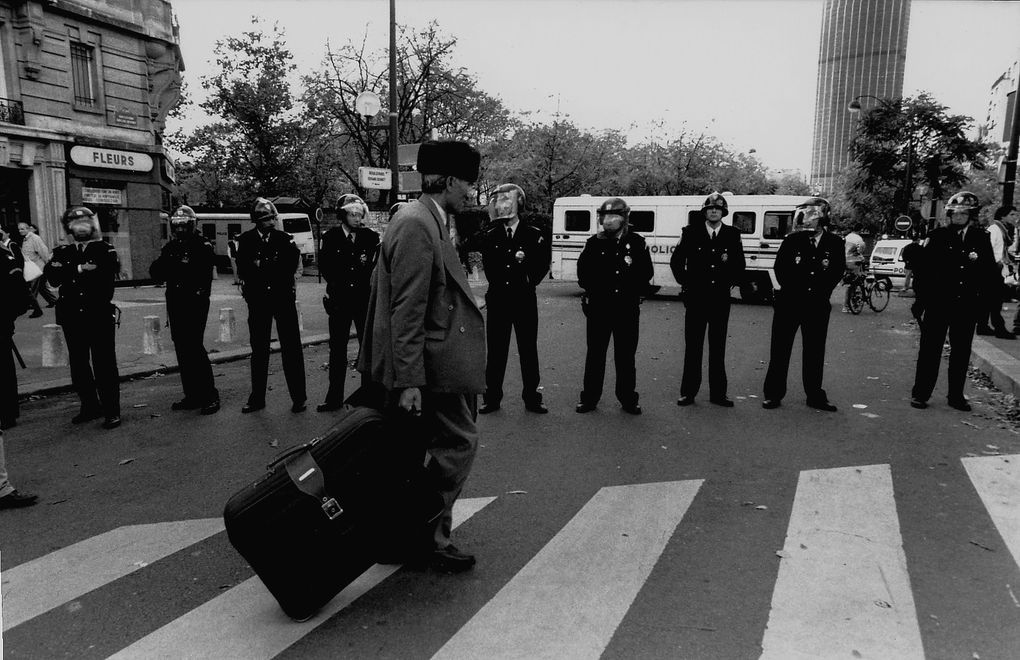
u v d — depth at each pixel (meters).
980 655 2.72
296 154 33.06
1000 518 4.01
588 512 4.12
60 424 6.16
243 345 10.40
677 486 4.53
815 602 3.10
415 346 2.99
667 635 2.85
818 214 6.24
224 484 4.68
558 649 2.76
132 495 4.48
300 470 2.83
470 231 7.71
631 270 6.21
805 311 6.35
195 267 6.42
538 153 33.41
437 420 3.31
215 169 34.41
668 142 39.31
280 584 2.85
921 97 33.66
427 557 3.43
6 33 18.30
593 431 5.81
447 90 27.61
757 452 5.24
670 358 9.35
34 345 10.09
